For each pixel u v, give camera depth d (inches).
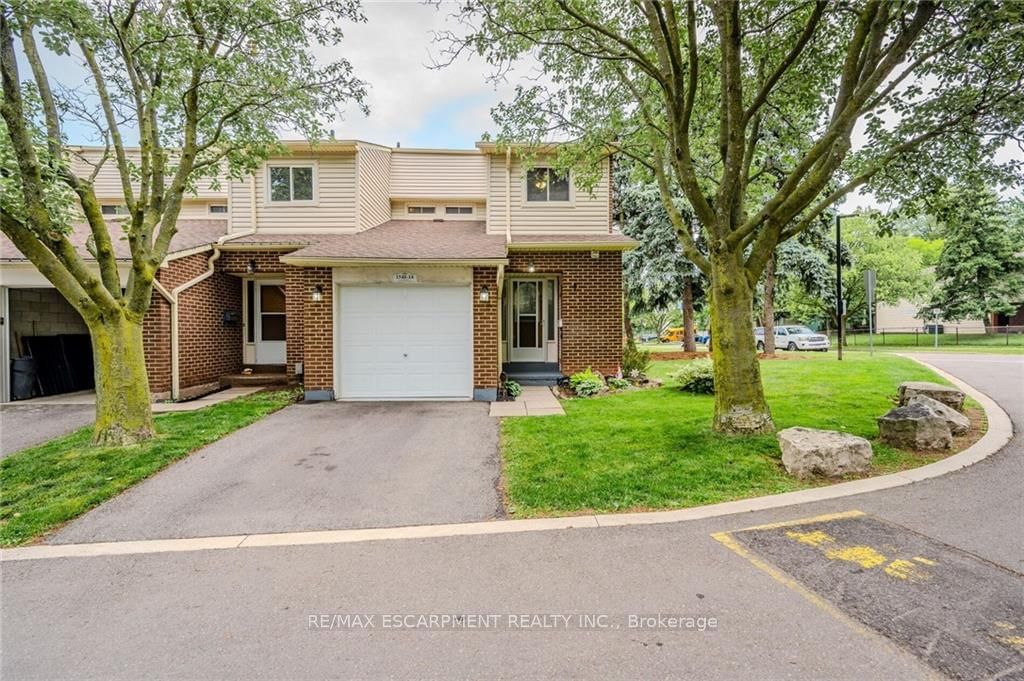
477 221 544.7
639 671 89.0
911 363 493.7
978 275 947.3
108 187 519.2
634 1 226.7
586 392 380.8
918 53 229.1
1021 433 238.8
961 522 148.2
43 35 208.1
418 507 172.2
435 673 90.1
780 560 127.9
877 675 86.4
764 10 250.2
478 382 363.9
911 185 261.6
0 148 215.6
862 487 177.8
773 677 86.5
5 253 369.1
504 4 233.5
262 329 475.8
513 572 125.7
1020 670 86.7
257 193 468.4
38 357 404.8
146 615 110.2
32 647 99.6
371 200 503.5
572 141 332.2
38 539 150.9
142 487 193.2
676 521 153.7
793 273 663.1
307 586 121.4
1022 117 220.8
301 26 265.3
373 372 364.5
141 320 250.8
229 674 91.1
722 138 249.0
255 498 181.8
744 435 235.8
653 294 690.2
